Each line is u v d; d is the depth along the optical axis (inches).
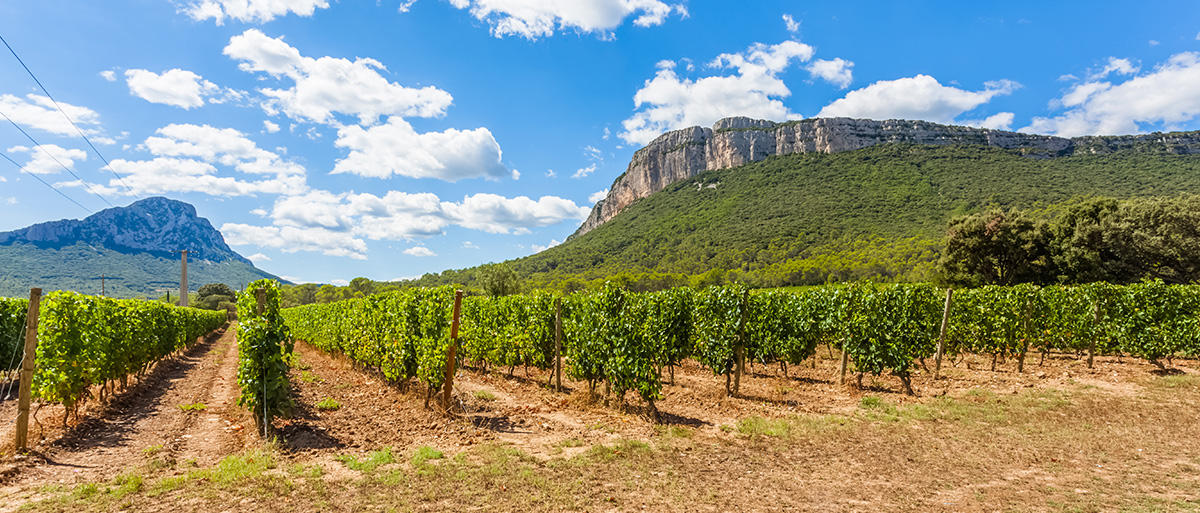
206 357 943.0
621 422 319.3
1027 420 303.7
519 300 557.0
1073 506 180.1
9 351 466.9
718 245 5191.9
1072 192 4119.1
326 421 319.3
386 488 198.8
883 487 202.8
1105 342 500.7
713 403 376.8
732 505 185.8
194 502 182.7
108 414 347.3
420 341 380.2
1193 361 527.5
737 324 398.6
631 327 354.0
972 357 593.0
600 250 6471.5
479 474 214.8
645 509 181.9
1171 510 173.8
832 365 579.8
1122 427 281.6
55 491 192.1
